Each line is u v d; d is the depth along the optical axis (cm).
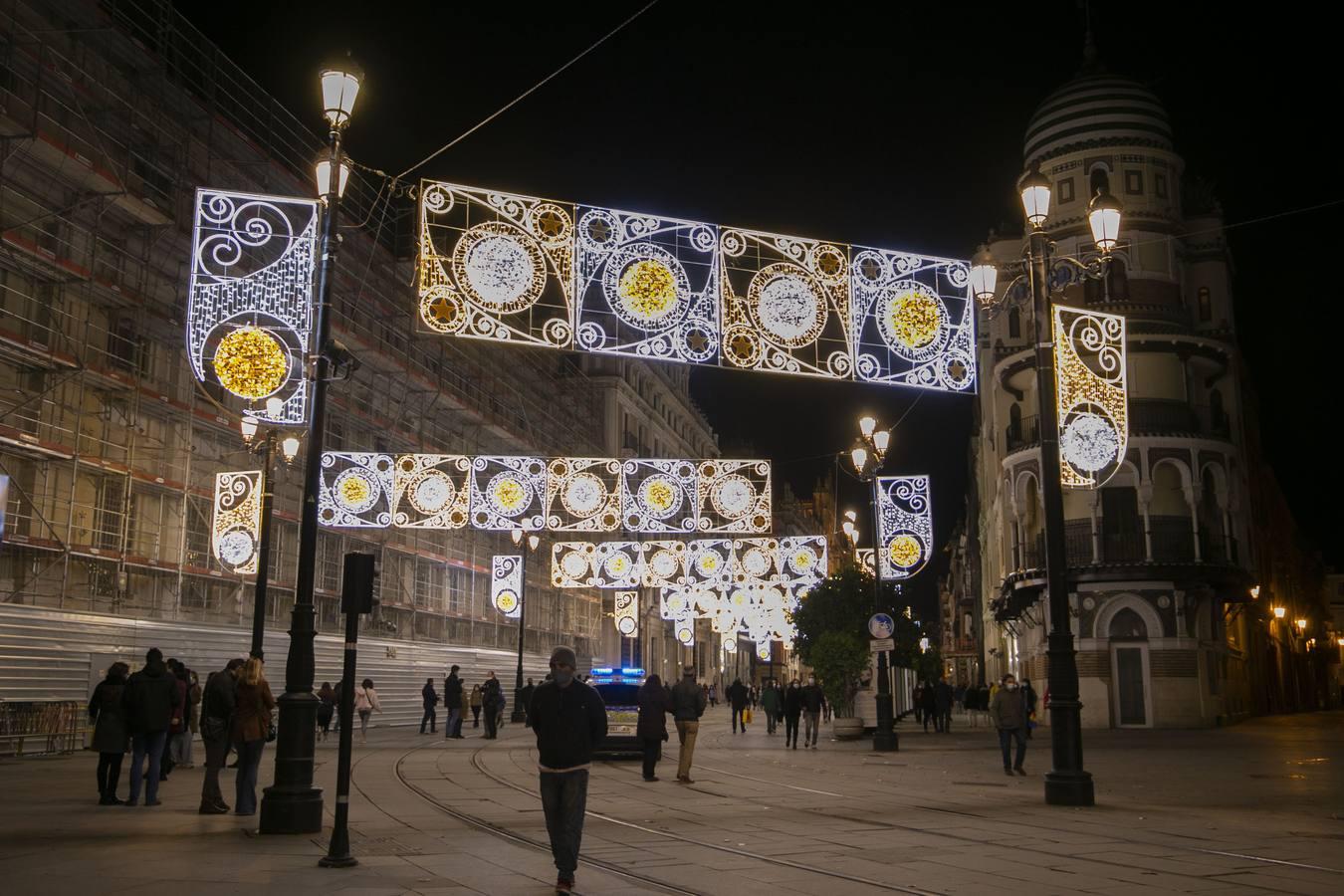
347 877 966
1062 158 4409
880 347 1692
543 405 6197
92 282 2720
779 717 3866
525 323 1655
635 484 4541
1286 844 1226
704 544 4791
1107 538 3981
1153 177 4344
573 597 6606
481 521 3647
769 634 4791
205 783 1397
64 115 2734
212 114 3259
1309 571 9731
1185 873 1037
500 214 1509
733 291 1620
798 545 4788
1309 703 8550
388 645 4216
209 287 1435
